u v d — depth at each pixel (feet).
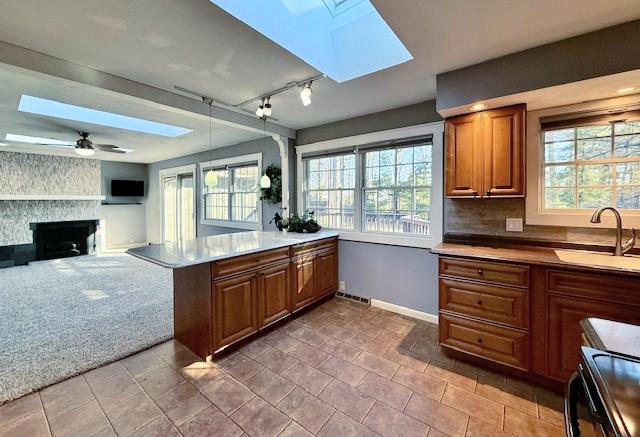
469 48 6.63
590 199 7.71
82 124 12.96
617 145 7.31
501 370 7.33
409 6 5.22
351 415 5.87
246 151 16.60
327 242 12.07
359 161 12.05
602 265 5.93
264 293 9.18
